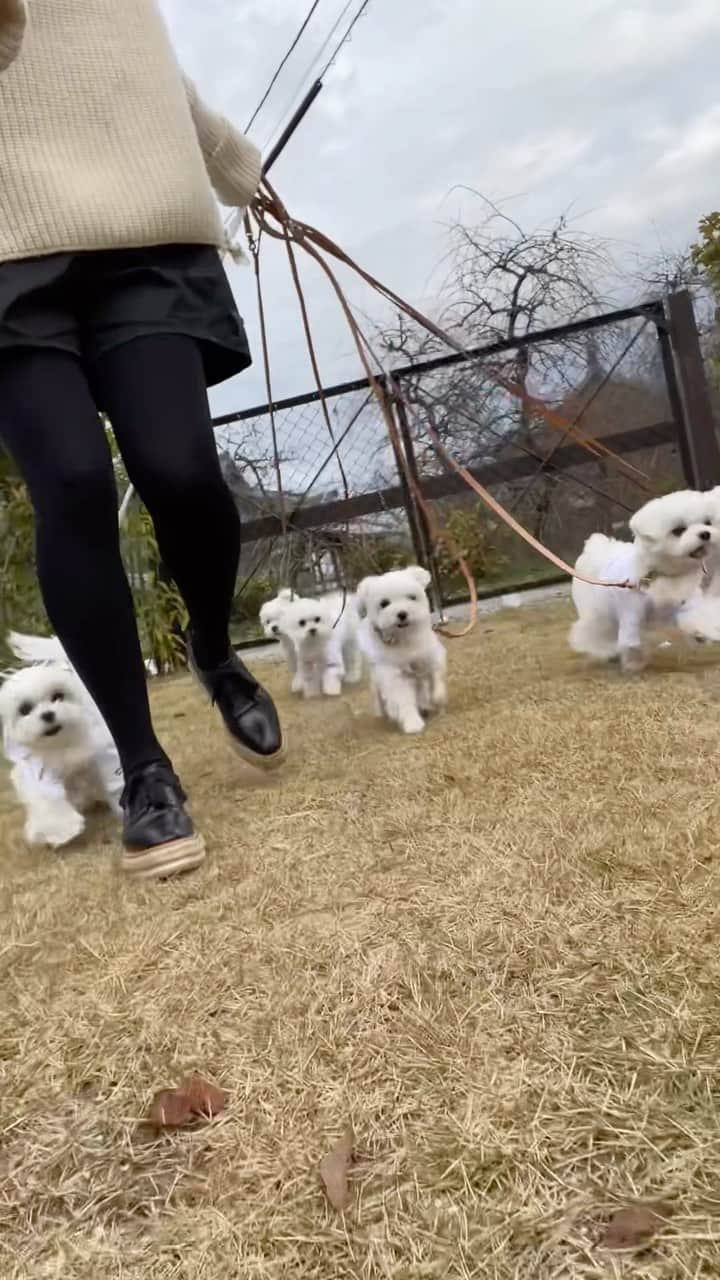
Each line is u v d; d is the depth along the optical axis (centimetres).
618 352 507
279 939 119
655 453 508
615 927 109
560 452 516
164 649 513
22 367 147
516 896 121
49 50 144
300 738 256
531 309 612
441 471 525
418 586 269
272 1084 91
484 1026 94
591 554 294
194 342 160
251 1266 70
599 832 137
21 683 209
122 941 128
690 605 273
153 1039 102
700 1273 63
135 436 155
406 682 256
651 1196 70
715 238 461
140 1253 73
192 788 211
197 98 177
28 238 138
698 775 156
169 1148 85
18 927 140
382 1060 91
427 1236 70
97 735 212
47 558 152
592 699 231
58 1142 88
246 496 546
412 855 141
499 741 200
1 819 227
